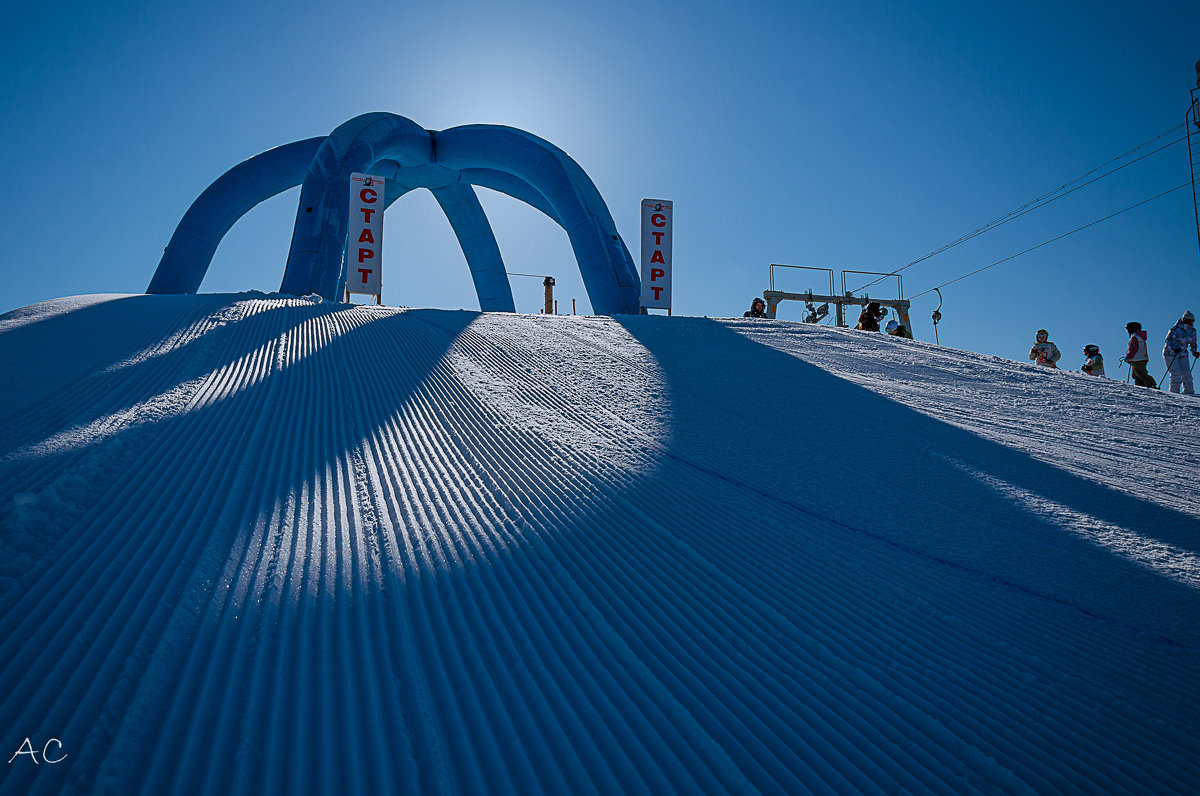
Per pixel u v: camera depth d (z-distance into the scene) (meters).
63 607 2.93
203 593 3.15
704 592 3.76
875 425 7.83
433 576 3.62
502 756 2.34
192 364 7.62
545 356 9.97
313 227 21.08
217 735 2.28
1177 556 4.75
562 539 4.24
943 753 2.61
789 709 2.79
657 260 18.91
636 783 2.27
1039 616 3.82
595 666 2.94
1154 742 2.78
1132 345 14.58
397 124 25.48
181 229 24.48
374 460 5.31
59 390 6.24
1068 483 6.27
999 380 10.76
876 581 4.11
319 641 2.91
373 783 2.14
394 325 11.30
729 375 9.80
